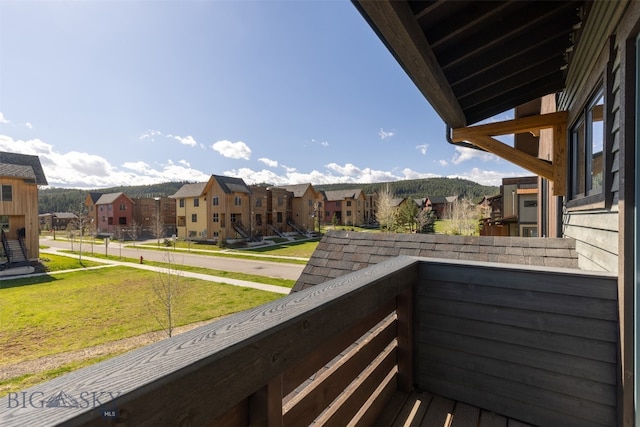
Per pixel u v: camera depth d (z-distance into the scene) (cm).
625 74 135
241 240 2391
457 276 185
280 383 84
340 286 124
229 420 74
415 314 195
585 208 217
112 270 1396
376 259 337
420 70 172
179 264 1562
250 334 74
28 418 42
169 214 3519
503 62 233
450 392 184
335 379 122
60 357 541
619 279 140
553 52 234
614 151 153
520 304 167
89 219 3250
